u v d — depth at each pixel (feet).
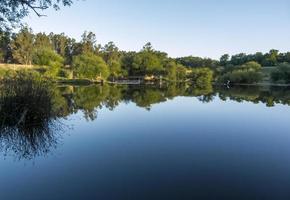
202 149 36.24
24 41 291.99
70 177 25.68
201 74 269.85
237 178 26.35
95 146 36.37
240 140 41.39
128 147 36.45
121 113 67.21
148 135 44.01
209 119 60.29
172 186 24.17
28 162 29.35
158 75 304.91
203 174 27.17
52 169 27.55
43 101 45.80
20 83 45.65
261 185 24.70
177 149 36.01
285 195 22.71
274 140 41.73
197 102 95.55
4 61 290.97
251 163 30.73
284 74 248.32
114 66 278.05
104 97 108.17
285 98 114.32
